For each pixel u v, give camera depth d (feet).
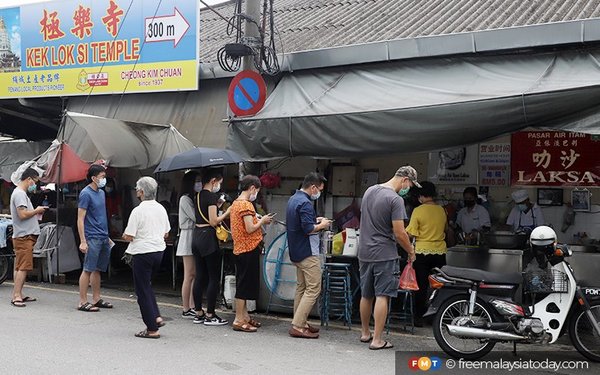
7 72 37.17
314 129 25.88
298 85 28.94
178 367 19.56
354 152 25.29
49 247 34.73
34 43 36.29
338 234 26.99
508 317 20.85
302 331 23.95
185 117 32.07
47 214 36.99
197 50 31.53
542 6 29.58
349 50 27.78
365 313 23.26
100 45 34.30
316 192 24.13
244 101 27.81
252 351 21.80
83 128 29.89
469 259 26.21
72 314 26.96
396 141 24.30
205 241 25.22
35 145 40.40
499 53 25.20
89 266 27.61
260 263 27.94
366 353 21.99
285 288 27.35
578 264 25.17
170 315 27.50
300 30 34.94
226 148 28.19
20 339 22.27
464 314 21.25
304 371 19.61
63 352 20.76
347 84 27.76
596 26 23.02
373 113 24.45
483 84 24.31
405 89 25.98
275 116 26.86
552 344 23.88
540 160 29.84
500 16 29.12
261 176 31.63
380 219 22.24
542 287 21.07
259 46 28.30
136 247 22.88
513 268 25.54
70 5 35.17
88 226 27.71
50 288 33.22
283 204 32.19
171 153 30.32
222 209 27.94
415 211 26.45
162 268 39.29
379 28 31.86
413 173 22.68
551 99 21.59
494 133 22.77
